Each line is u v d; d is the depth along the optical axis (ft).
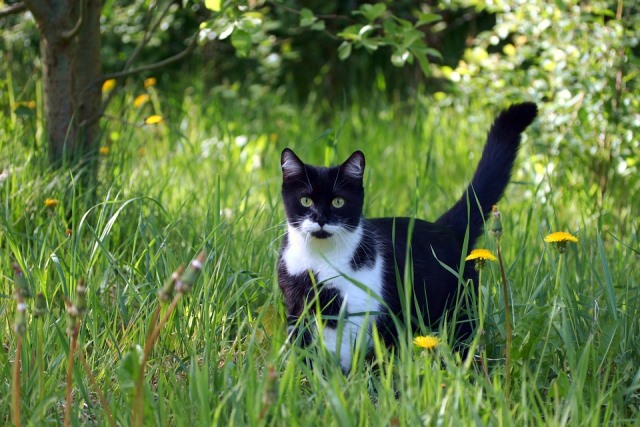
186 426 8.52
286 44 29.99
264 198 18.85
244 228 14.70
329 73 31.19
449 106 24.32
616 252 14.15
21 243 13.15
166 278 11.66
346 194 11.15
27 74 20.85
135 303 12.35
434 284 11.41
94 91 15.90
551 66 18.71
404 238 11.53
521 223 15.85
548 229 14.01
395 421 7.47
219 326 11.25
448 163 21.33
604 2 19.06
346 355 10.95
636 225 15.28
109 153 16.20
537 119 18.70
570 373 10.03
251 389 8.51
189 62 30.14
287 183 11.44
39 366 8.86
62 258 12.02
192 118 23.48
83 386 9.12
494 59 20.13
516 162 18.97
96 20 15.74
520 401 9.27
